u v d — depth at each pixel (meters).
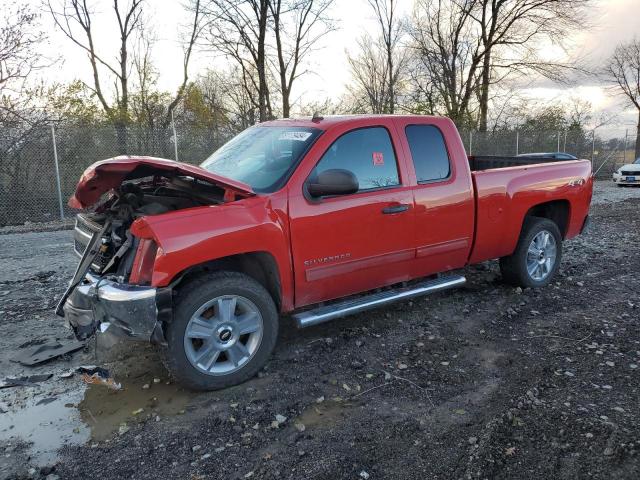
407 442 3.06
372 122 4.47
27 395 3.70
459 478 2.71
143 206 3.94
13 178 12.62
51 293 6.00
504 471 2.75
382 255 4.45
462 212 4.93
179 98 20.98
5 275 6.88
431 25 27.14
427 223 4.69
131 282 3.47
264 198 3.83
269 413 3.41
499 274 6.43
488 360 4.14
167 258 3.36
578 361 4.05
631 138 26.53
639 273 6.56
